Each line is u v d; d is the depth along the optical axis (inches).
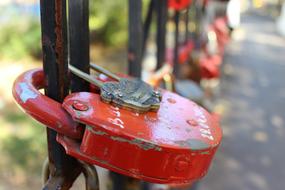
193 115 12.4
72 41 13.3
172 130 11.3
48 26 11.4
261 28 187.8
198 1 49.9
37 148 52.3
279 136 64.2
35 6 99.0
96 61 99.8
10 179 45.3
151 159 10.7
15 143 53.2
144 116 11.6
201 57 46.2
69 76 12.3
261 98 83.9
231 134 63.4
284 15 180.5
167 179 10.9
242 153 57.0
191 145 10.9
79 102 11.3
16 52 93.1
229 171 51.7
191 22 51.4
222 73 95.5
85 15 13.1
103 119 10.9
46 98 11.3
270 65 115.3
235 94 84.1
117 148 10.7
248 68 109.0
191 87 30.2
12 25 94.0
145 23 26.0
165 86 24.0
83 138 10.9
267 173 52.1
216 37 63.4
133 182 18.3
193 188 30.9
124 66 97.7
